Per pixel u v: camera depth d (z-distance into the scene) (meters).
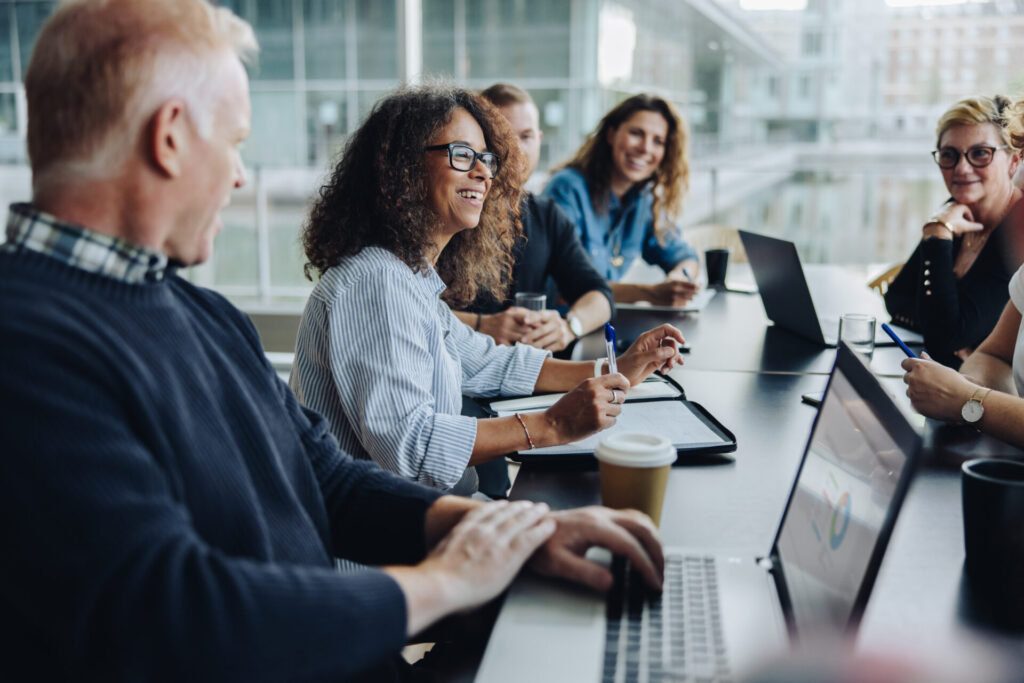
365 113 1.58
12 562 0.62
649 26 4.49
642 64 4.52
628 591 0.89
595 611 0.84
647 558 0.89
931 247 2.18
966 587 0.90
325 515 1.01
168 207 0.78
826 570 0.80
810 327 2.21
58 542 0.62
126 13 0.74
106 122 0.74
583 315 2.38
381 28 4.39
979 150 2.23
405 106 1.52
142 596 0.63
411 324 1.40
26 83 0.76
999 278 2.19
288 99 4.52
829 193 4.78
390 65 4.42
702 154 4.73
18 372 0.64
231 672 0.65
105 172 0.75
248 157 4.62
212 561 0.68
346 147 1.55
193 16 0.78
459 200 1.56
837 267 3.57
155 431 0.72
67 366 0.67
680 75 4.59
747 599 0.87
